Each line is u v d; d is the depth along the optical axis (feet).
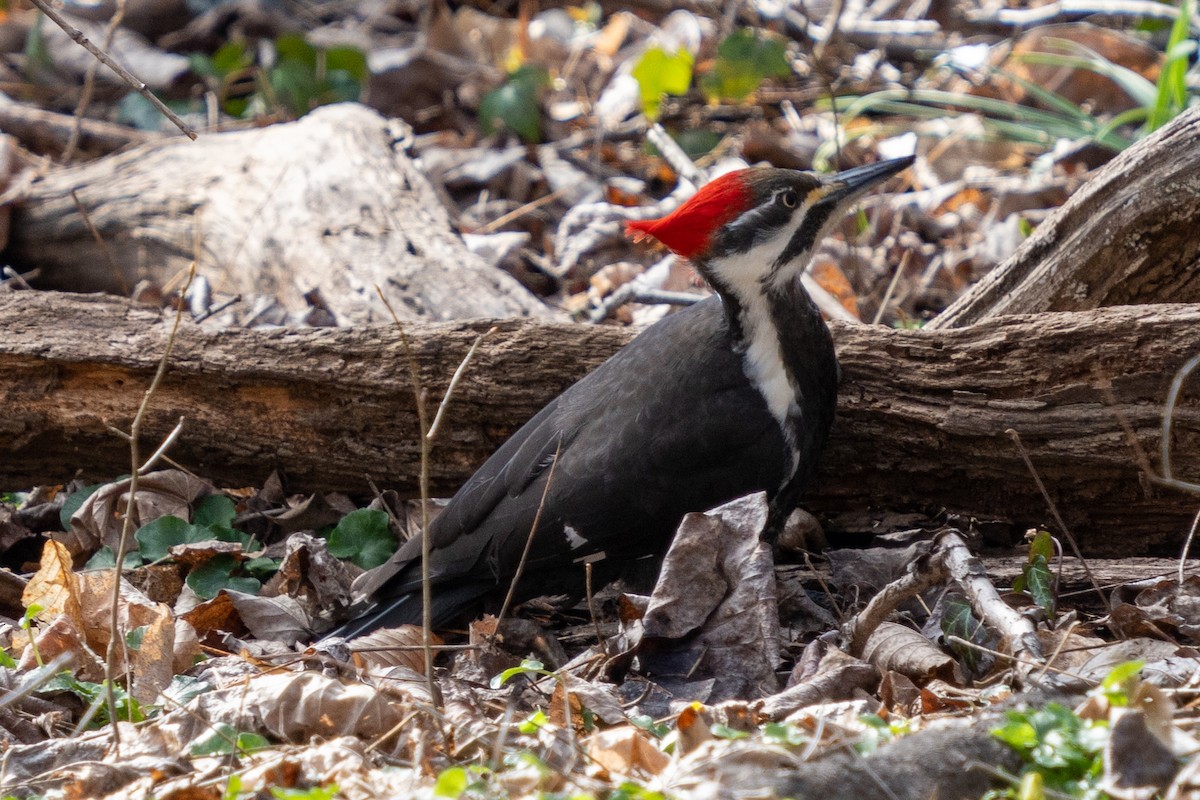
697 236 26.45
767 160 50.96
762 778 15.94
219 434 31.96
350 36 61.26
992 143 50.11
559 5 64.28
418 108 57.26
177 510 31.83
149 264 43.98
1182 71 43.04
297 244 39.58
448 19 59.88
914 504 29.94
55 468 33.06
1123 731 15.93
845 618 26.58
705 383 26.81
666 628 24.21
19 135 52.60
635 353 27.94
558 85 58.90
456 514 28.02
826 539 30.86
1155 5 51.37
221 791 18.10
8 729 21.53
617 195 49.57
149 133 54.24
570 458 27.17
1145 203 28.63
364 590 28.53
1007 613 22.86
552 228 48.21
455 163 51.55
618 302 38.29
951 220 46.16
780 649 24.80
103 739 20.43
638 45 61.41
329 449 31.86
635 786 16.49
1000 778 16.17
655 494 26.84
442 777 15.67
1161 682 19.84
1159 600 25.17
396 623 27.86
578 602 29.71
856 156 50.85
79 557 31.24
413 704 19.61
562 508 27.02
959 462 28.76
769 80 56.08
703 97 56.18
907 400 28.63
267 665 24.43
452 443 31.27
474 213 49.11
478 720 20.47
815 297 38.83
